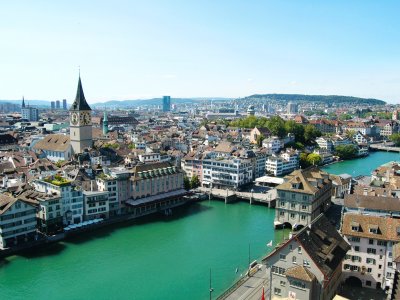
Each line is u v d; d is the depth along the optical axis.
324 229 106.69
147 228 171.25
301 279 90.12
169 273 126.94
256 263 129.00
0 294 113.31
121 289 116.50
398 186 177.12
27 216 142.88
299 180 169.38
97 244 151.25
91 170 197.00
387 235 107.62
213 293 113.62
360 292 106.69
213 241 155.88
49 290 115.81
